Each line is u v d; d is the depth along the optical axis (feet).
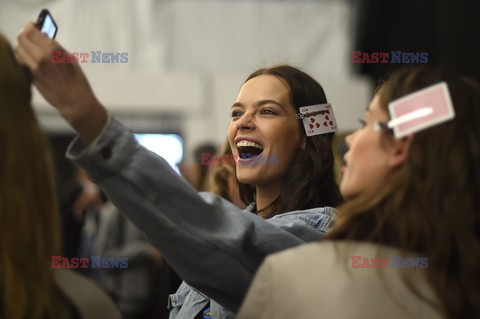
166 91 29.37
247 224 6.30
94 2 30.07
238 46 31.65
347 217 5.24
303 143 7.82
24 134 4.77
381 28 31.14
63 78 5.26
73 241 18.63
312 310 4.89
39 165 4.85
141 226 5.99
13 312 4.54
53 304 4.75
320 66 32.14
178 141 26.73
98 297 5.08
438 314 4.86
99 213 19.53
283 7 32.07
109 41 30.17
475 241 4.95
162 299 12.10
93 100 5.40
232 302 6.46
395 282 4.93
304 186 7.67
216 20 31.53
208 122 29.71
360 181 5.43
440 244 4.92
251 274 6.32
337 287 4.92
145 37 30.68
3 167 4.68
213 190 10.93
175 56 31.07
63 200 19.13
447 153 5.07
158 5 30.96
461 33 30.66
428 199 5.01
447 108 5.10
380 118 5.43
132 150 5.71
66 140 27.12
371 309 4.83
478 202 5.04
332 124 7.85
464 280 4.88
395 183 5.14
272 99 7.73
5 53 4.82
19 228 4.66
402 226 5.01
